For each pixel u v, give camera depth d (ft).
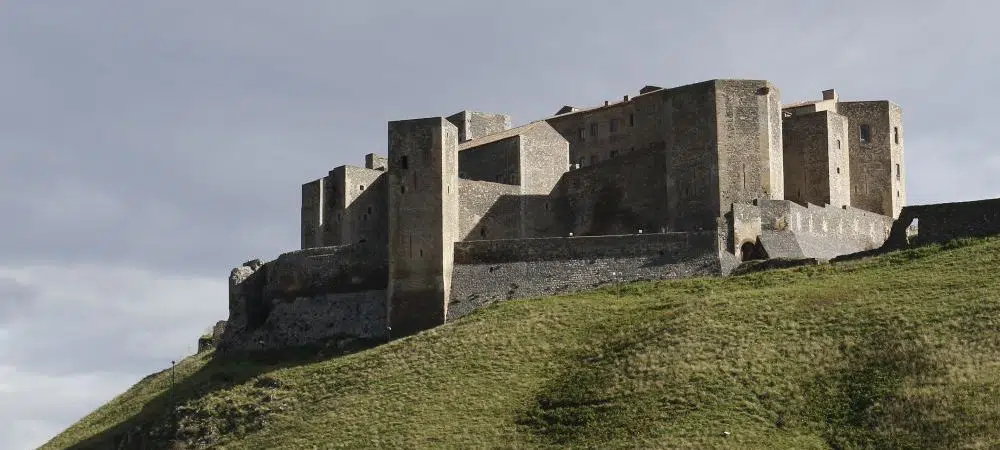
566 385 300.20
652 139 441.27
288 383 345.31
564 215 437.17
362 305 391.65
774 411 268.21
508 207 424.05
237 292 419.74
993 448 235.20
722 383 281.74
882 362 274.98
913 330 285.02
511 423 288.30
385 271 391.65
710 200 395.34
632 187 419.33
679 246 369.09
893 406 256.73
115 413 395.34
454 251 386.52
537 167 435.94
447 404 304.30
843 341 288.71
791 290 327.88
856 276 332.19
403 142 385.50
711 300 328.90
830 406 265.34
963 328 280.72
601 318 336.90
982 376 258.16
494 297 376.27
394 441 289.74
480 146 450.30
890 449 245.45
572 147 467.52
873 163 441.27
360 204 446.60
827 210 400.06
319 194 453.17
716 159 395.55
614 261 372.79
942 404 252.01
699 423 267.18
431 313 375.45
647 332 316.60
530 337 334.24
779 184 402.11
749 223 374.84
